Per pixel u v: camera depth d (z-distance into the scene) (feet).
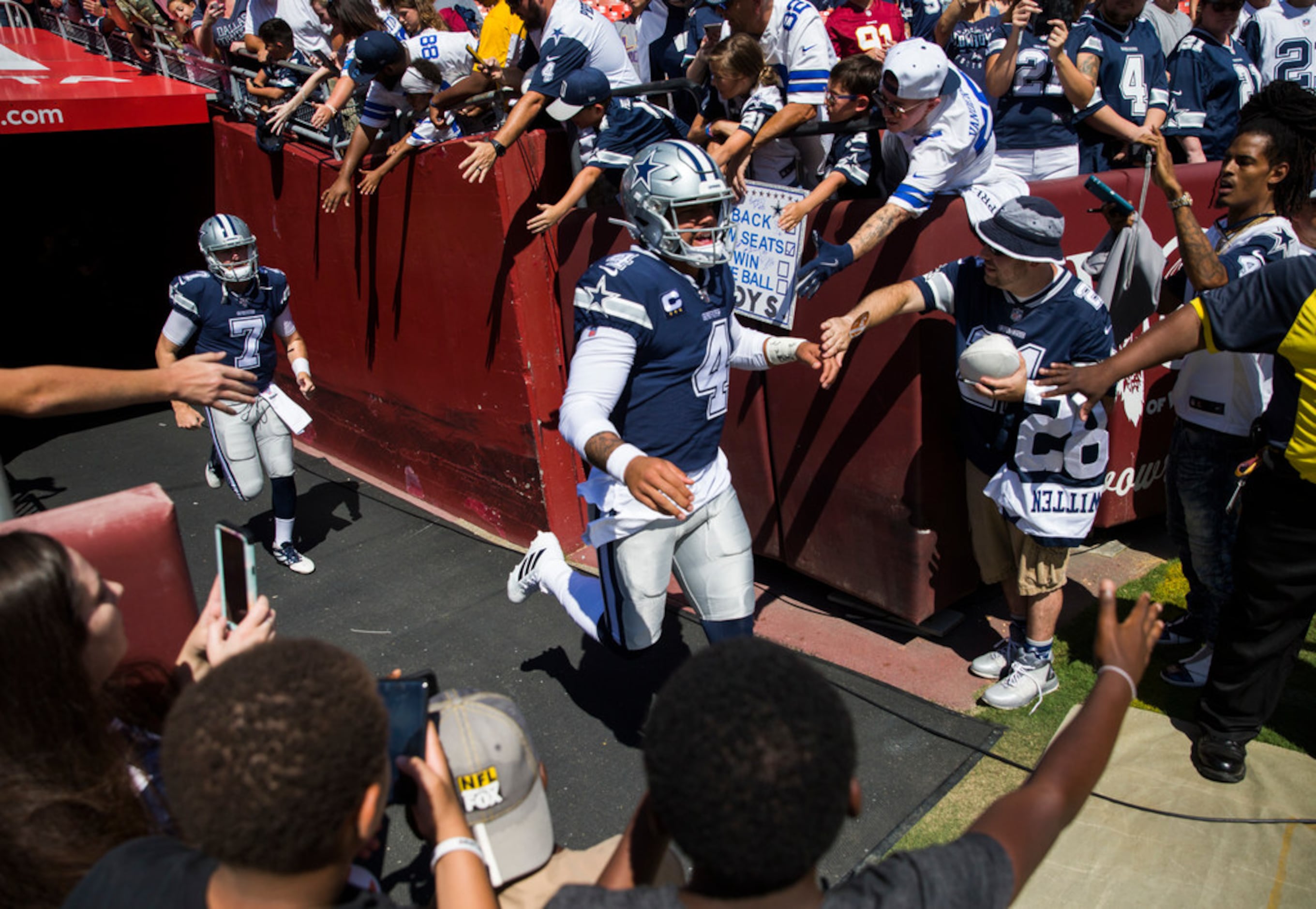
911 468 12.69
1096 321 10.82
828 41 13.41
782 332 13.76
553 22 14.19
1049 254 10.16
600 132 14.26
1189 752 11.30
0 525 6.74
